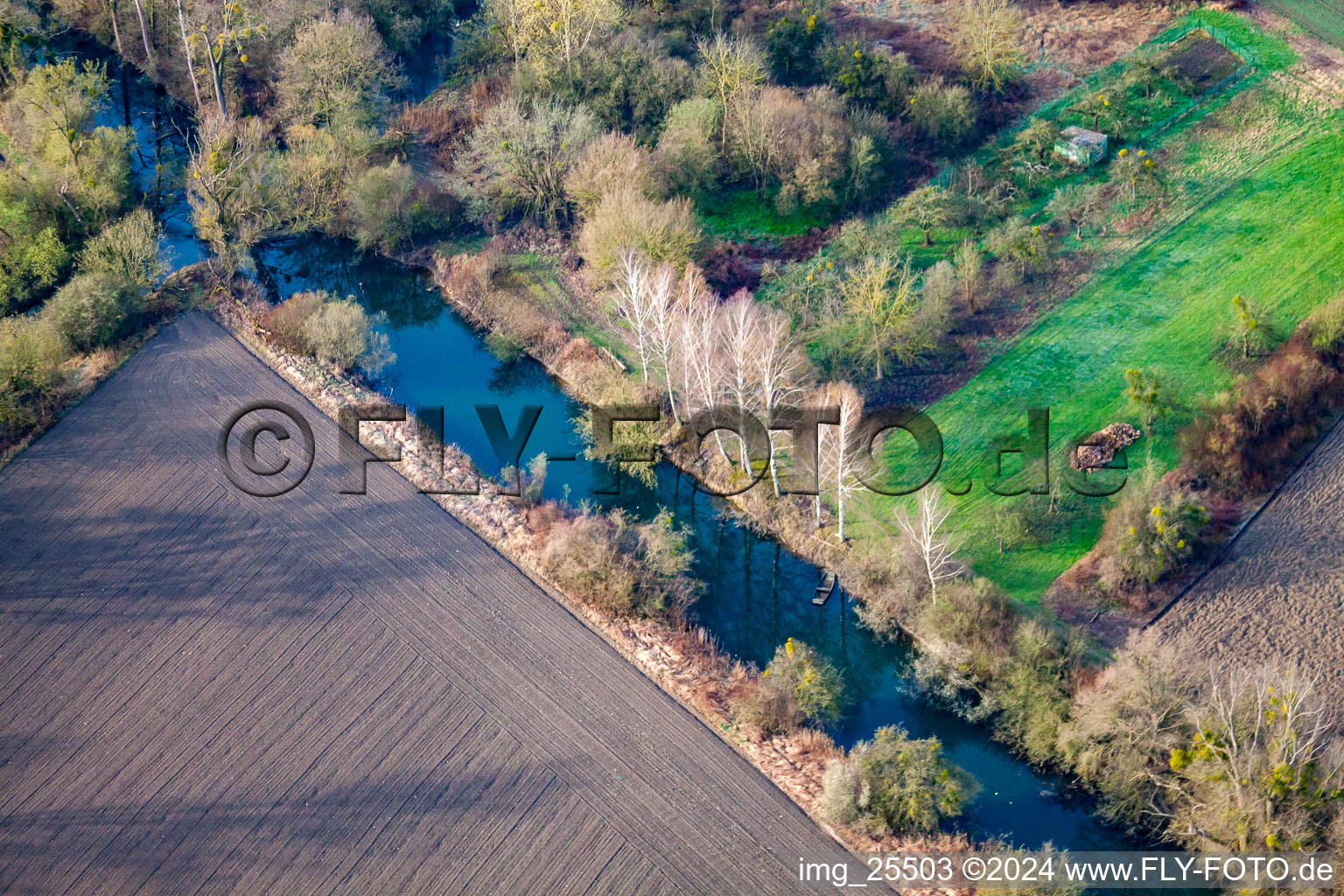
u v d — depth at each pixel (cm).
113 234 7888
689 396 6781
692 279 7581
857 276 7300
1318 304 7175
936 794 5247
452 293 8156
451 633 5988
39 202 8194
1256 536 6156
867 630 6128
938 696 5775
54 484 6725
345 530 6481
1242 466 6366
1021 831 5269
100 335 7538
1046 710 5525
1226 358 6975
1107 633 5859
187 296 7944
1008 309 7525
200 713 5656
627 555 6225
